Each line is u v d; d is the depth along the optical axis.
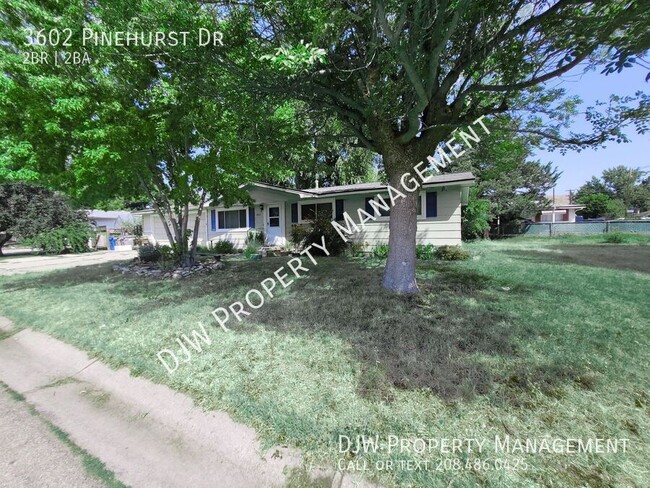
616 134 4.42
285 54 2.89
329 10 3.27
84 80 5.73
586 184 41.56
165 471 1.94
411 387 2.52
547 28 3.60
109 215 29.33
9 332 4.51
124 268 9.04
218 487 1.81
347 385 2.59
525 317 3.97
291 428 2.15
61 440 2.23
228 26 3.88
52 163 6.39
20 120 6.00
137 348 3.54
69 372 3.26
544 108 5.26
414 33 3.22
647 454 1.85
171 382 2.87
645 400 2.34
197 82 4.71
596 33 3.27
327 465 1.90
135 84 5.93
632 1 2.78
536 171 21.27
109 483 1.85
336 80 4.82
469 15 3.62
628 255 10.23
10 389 2.95
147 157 7.14
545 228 22.58
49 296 6.04
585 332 3.50
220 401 2.54
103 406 2.66
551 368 2.75
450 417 2.18
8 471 1.93
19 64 5.42
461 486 1.67
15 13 5.13
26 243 15.32
